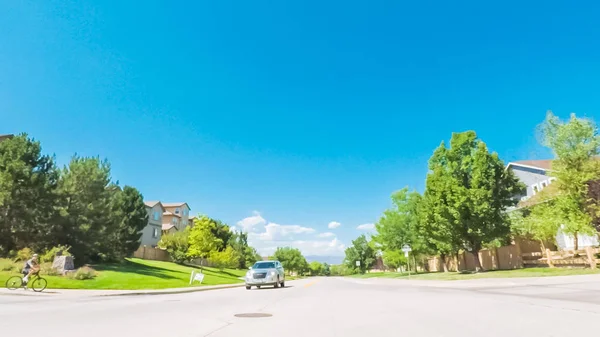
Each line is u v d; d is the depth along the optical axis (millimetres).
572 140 25016
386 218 47656
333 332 6785
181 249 59219
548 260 27938
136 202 46719
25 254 27156
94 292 18719
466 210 29656
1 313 9719
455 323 7461
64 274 24984
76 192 33906
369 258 102500
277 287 26359
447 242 32219
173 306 11891
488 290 16203
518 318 7871
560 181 24922
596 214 23812
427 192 35625
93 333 6637
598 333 6113
